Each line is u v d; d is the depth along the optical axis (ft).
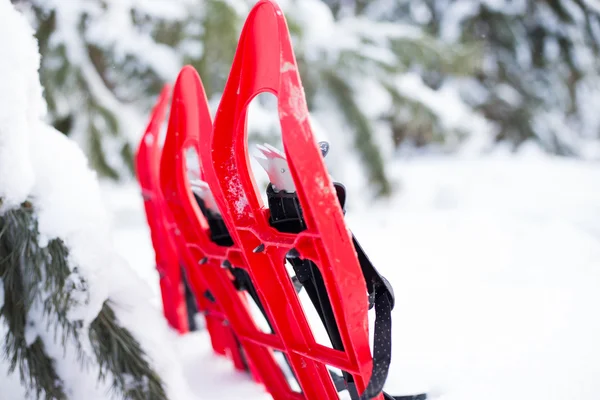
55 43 12.84
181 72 5.03
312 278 4.06
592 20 31.19
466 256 10.91
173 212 5.34
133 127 14.17
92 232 3.88
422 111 18.06
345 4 30.12
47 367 3.85
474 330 6.89
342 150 16.78
